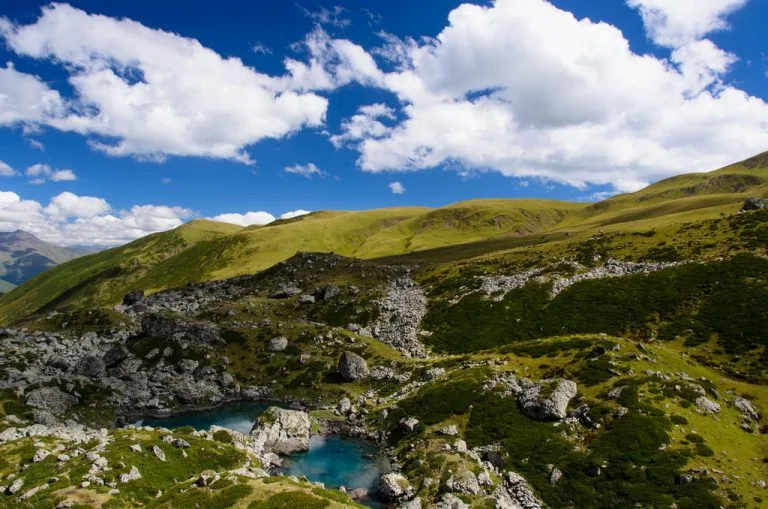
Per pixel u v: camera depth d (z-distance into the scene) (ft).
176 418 299.99
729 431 181.78
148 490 165.99
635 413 190.70
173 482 177.78
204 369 366.02
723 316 293.84
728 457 163.73
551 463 182.60
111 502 151.02
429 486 179.73
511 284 448.24
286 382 352.28
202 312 494.59
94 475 165.27
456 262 584.40
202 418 299.79
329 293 521.24
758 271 325.83
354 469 212.84
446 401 244.01
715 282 333.83
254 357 387.14
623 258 433.48
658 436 176.45
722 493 145.69
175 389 337.11
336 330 424.46
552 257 492.13
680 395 201.26
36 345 401.70
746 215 430.20
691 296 331.16
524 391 228.02
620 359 235.40
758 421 191.42
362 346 393.09
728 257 357.20
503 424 214.28
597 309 358.84
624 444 177.27
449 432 218.38
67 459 182.70
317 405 315.99
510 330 373.61
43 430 249.96
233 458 208.13
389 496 180.24
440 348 379.76
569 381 220.64
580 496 162.81
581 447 185.78
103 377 346.95
